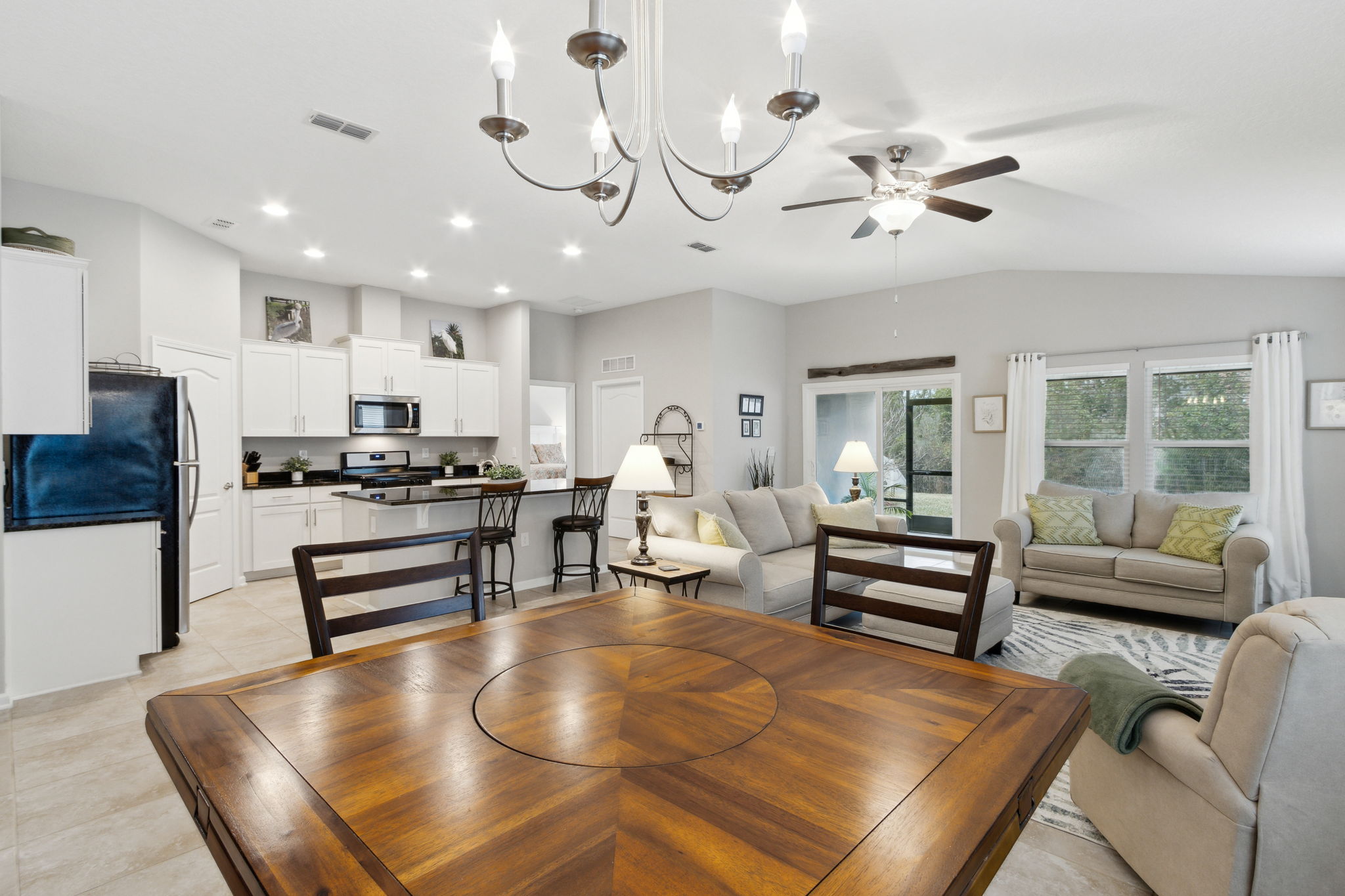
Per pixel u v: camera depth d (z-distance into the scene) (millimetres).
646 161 3553
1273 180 3164
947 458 6629
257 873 725
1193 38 2154
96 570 3219
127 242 4234
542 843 779
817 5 2168
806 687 1292
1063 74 2502
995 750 1022
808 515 4805
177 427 3770
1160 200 3648
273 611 4531
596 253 5508
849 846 772
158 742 1093
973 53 2412
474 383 7520
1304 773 1348
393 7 2311
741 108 2922
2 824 2086
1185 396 5281
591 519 5215
